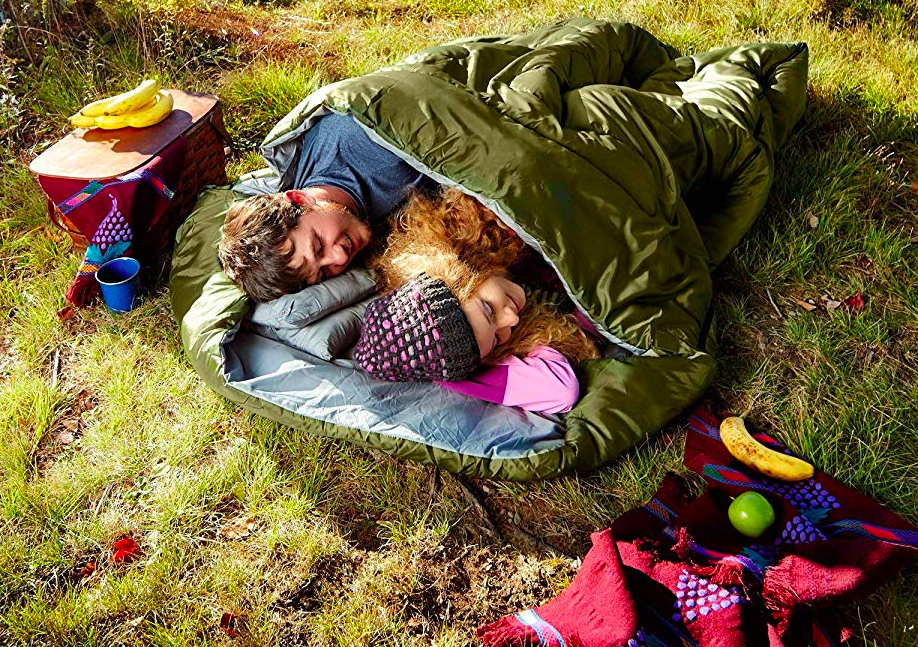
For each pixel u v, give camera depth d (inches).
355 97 103.6
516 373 98.3
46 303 122.6
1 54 155.7
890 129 138.0
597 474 97.3
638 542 85.1
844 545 81.3
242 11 189.5
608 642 75.5
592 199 99.4
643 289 100.0
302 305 104.4
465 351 92.7
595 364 102.7
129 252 122.0
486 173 97.7
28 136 152.5
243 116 156.7
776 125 132.1
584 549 91.3
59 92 158.2
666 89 130.8
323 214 104.0
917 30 161.5
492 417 98.0
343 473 99.9
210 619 86.7
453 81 104.5
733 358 109.2
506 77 111.2
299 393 101.4
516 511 95.3
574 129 106.9
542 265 109.6
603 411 96.4
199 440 103.4
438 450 95.6
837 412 101.1
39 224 136.6
